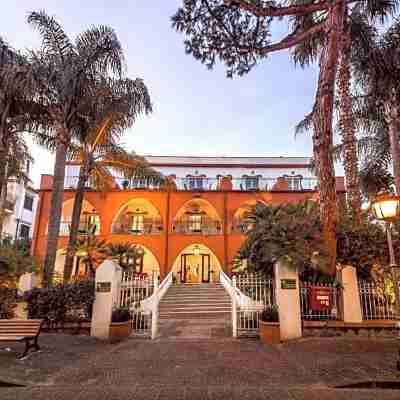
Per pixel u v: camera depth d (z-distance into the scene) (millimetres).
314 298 8172
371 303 8414
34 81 10969
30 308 8461
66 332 8203
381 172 14969
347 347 6809
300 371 5289
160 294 13133
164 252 20234
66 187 21281
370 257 8711
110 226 20578
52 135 13039
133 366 5570
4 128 12195
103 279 8359
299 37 7465
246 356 6277
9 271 10086
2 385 4730
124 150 15977
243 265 10016
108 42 11914
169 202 21297
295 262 7879
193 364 5699
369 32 12398
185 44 6949
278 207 9914
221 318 11672
